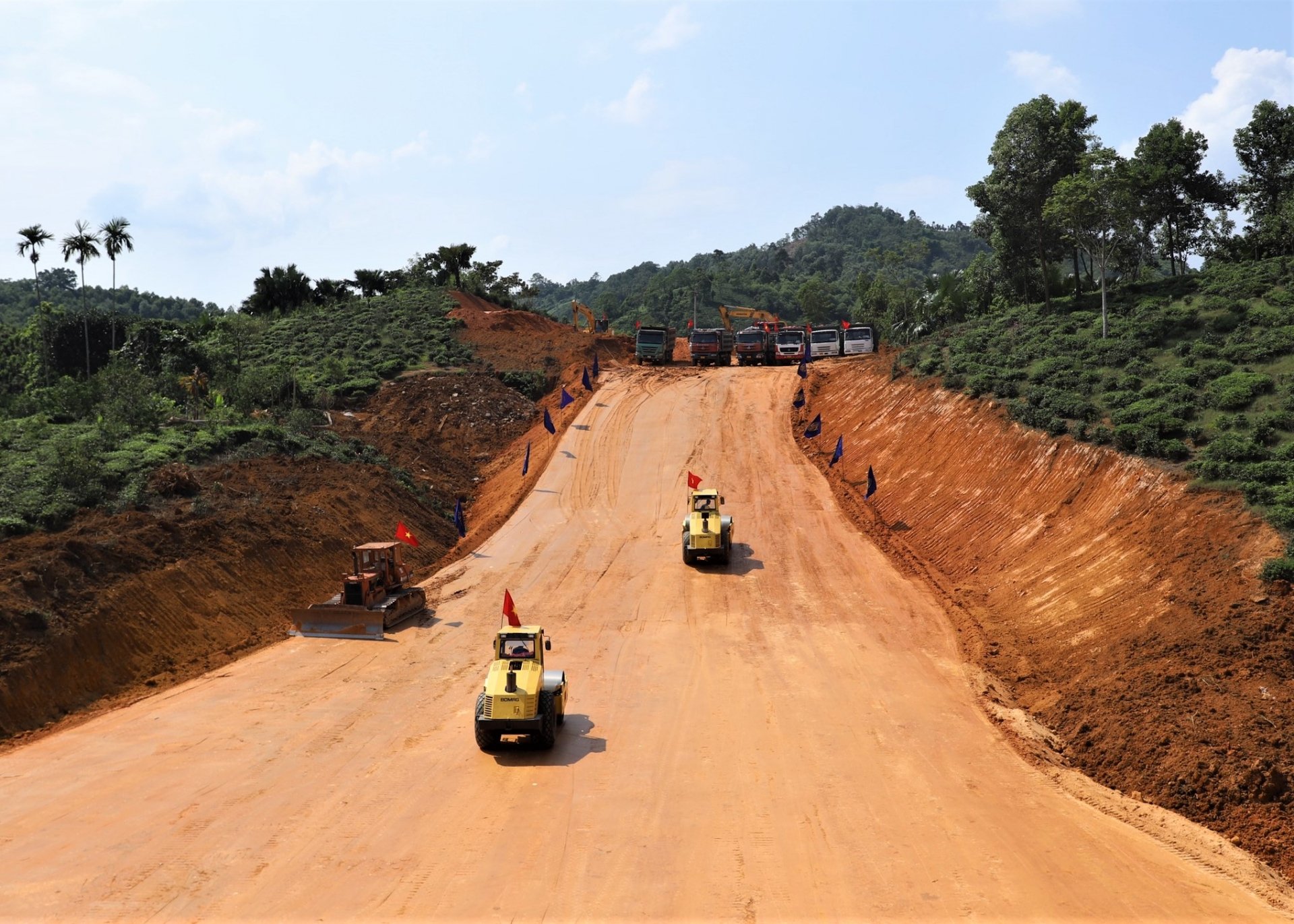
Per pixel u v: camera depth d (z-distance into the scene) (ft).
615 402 182.39
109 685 77.25
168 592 88.69
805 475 144.05
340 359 210.79
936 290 287.69
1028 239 196.65
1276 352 116.16
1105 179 140.56
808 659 84.84
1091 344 138.82
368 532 120.26
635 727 70.33
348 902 45.91
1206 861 50.88
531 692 63.21
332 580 107.86
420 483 147.23
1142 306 157.17
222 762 63.36
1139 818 55.88
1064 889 47.65
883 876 48.88
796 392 183.52
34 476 101.04
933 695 76.38
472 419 181.27
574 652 87.61
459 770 62.44
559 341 229.86
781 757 64.80
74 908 45.14
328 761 63.77
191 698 76.07
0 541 86.38
